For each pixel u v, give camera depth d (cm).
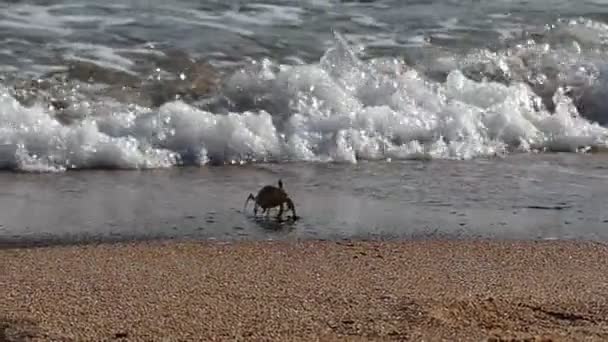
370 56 1255
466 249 737
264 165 997
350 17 1421
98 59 1205
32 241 743
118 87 1135
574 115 1177
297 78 1138
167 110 1037
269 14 1417
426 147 1051
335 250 728
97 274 658
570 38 1352
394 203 865
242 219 812
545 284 653
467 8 1485
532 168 1003
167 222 801
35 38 1259
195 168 984
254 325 565
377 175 962
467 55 1274
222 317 578
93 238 755
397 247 739
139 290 625
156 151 998
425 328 563
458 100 1148
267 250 725
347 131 1044
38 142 981
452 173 975
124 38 1280
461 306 601
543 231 793
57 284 634
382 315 584
